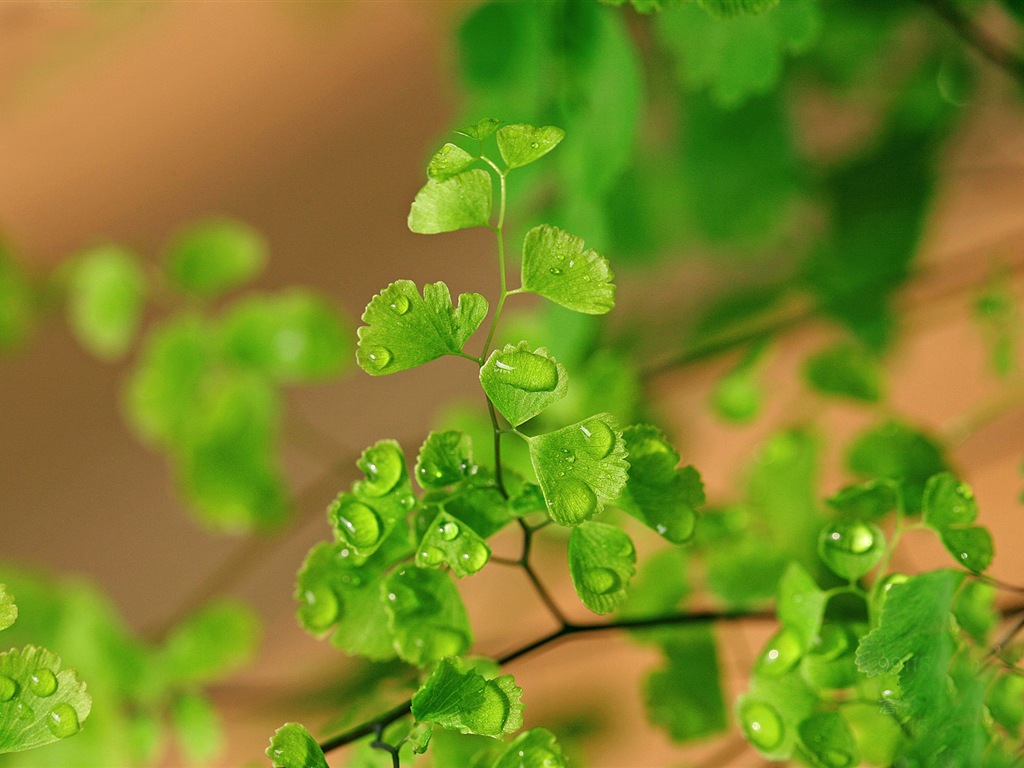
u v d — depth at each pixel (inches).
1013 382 29.1
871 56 30.4
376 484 22.2
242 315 31.4
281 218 46.2
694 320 33.3
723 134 29.7
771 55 24.0
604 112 24.5
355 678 28.5
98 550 44.3
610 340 33.4
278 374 31.3
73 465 45.4
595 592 22.1
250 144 47.1
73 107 45.3
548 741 22.3
